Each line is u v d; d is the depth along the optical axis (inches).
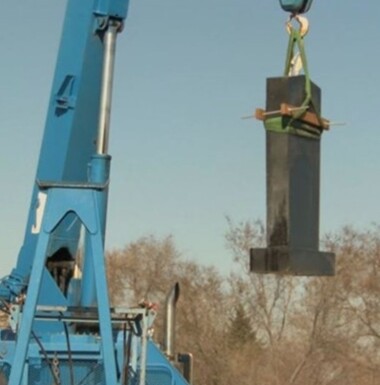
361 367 1524.4
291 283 1492.4
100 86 381.7
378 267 1549.0
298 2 266.7
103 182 360.2
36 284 295.9
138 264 1815.9
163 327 402.9
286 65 268.7
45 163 389.7
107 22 375.2
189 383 390.9
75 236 385.7
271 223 262.8
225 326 1509.6
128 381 331.9
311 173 267.4
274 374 1469.0
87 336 361.7
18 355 291.7
